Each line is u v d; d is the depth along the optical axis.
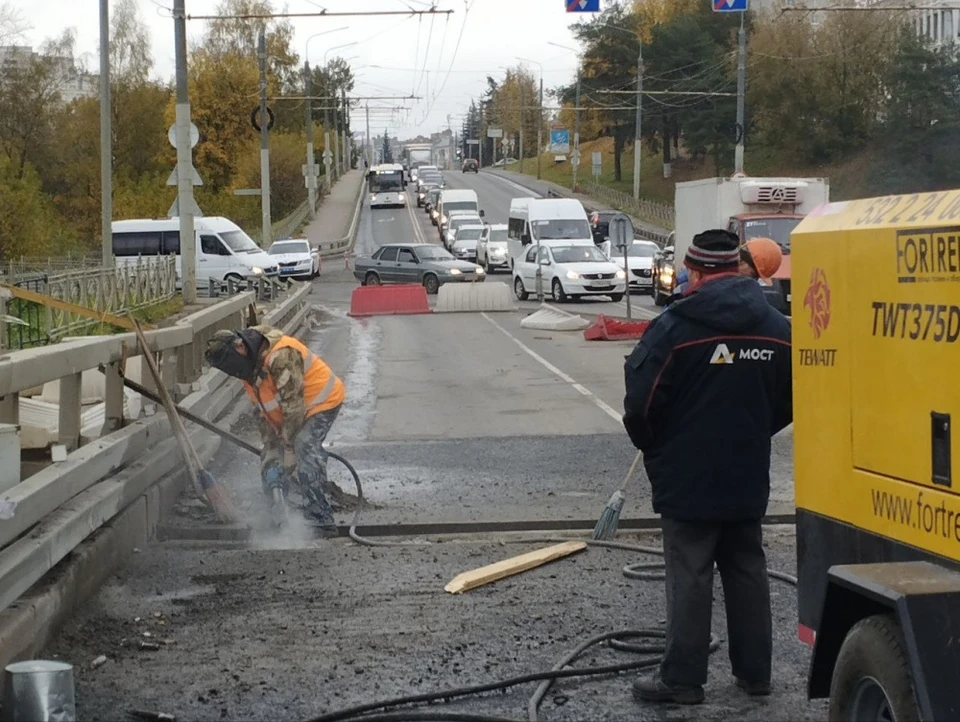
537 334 26.52
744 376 5.18
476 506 9.56
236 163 86.75
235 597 7.03
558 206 43.59
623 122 88.38
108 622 6.44
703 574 5.27
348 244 68.31
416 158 148.62
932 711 3.50
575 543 8.16
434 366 20.53
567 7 25.80
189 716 5.20
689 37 74.81
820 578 4.60
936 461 3.83
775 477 10.79
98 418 8.96
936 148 49.66
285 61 96.19
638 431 5.29
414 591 7.17
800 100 55.00
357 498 9.37
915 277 3.92
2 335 13.04
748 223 25.34
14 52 70.50
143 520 8.12
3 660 5.12
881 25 53.03
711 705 5.31
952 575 3.74
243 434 12.63
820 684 4.30
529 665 5.86
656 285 34.31
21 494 5.78
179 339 11.09
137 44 80.81
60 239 53.16
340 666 5.85
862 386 4.26
